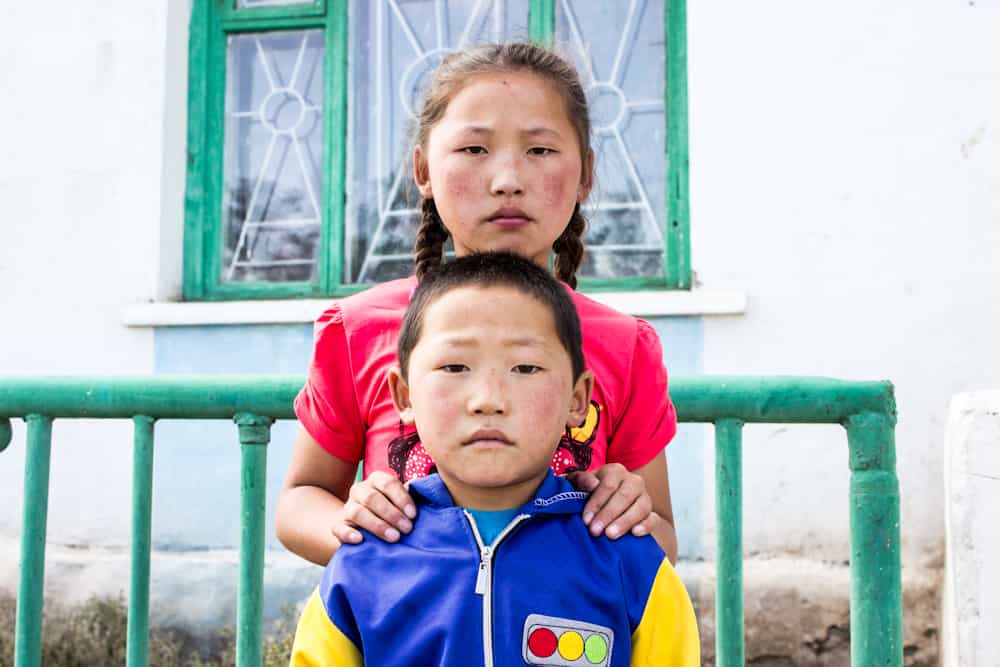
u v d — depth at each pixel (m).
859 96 3.75
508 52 1.61
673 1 4.08
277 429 3.98
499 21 4.21
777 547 3.63
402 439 1.51
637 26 4.11
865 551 1.55
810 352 3.71
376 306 1.63
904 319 3.66
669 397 1.62
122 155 4.24
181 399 1.69
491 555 1.29
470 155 1.55
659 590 1.32
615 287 4.04
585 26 4.14
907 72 3.73
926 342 3.64
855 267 3.71
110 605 4.00
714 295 3.74
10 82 4.32
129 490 4.09
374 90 4.31
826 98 3.78
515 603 1.27
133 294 4.19
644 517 1.36
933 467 3.58
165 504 4.08
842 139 3.76
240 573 1.66
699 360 3.78
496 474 1.24
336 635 1.31
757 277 3.77
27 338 4.23
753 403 1.60
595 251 4.09
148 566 1.71
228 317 4.07
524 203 1.53
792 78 3.80
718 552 1.60
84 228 4.23
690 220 3.91
